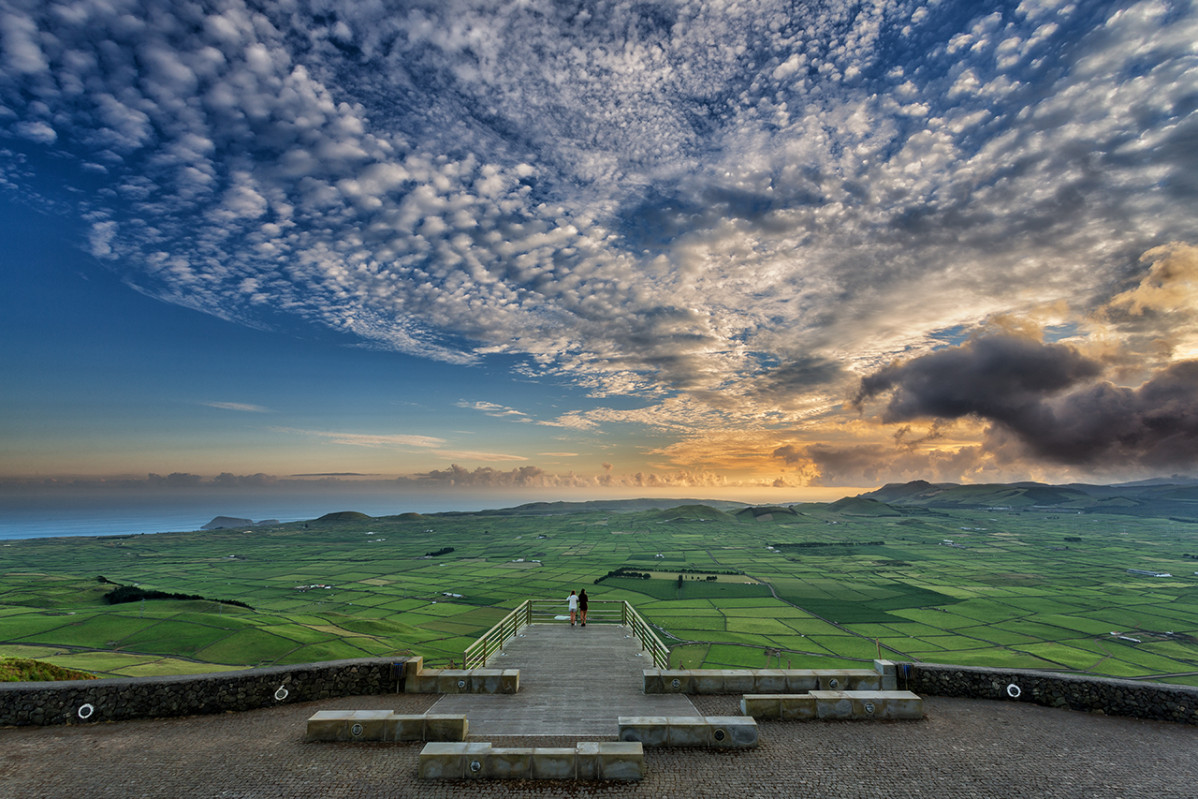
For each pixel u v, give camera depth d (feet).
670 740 43.06
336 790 36.63
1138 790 37.83
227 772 39.01
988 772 39.88
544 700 54.19
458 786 37.14
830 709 49.03
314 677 54.19
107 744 43.55
